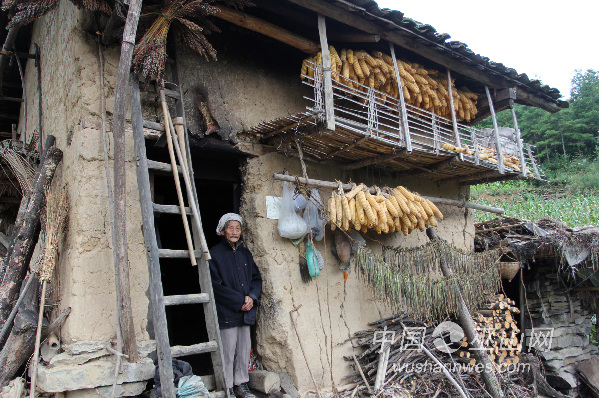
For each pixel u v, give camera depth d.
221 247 4.18
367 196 4.47
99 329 3.37
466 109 5.98
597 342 7.55
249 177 4.51
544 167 29.28
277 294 4.34
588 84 34.91
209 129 4.16
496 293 5.99
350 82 4.71
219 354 3.34
